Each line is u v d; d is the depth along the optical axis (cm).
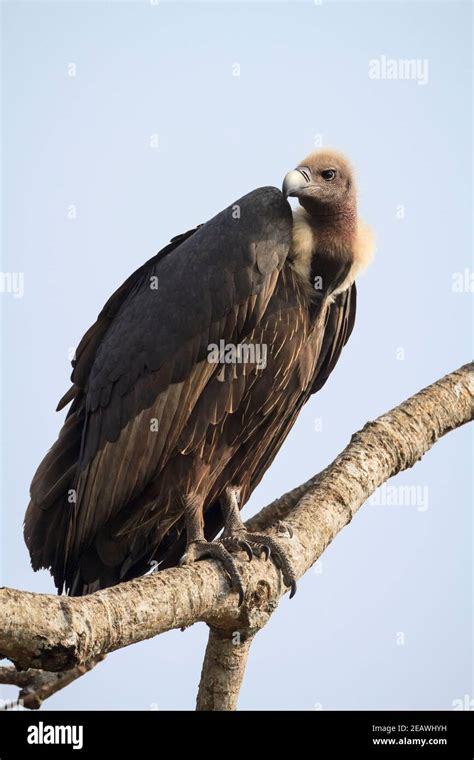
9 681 1098
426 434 1216
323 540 1116
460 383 1259
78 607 786
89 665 1084
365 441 1188
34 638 744
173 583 930
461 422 1251
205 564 1002
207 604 972
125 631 837
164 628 910
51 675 1088
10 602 739
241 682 1116
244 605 1033
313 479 1286
